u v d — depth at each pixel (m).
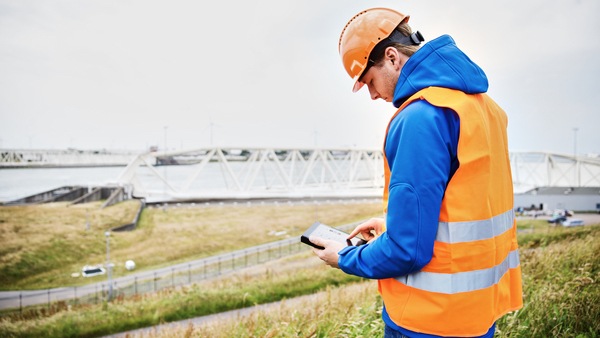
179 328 6.70
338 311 4.47
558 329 2.97
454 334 1.39
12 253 23.42
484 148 1.38
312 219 33.91
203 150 42.34
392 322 1.53
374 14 1.61
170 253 27.50
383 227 1.95
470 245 1.36
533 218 17.95
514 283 1.69
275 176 49.34
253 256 25.84
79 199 35.94
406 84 1.48
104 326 13.59
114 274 23.72
